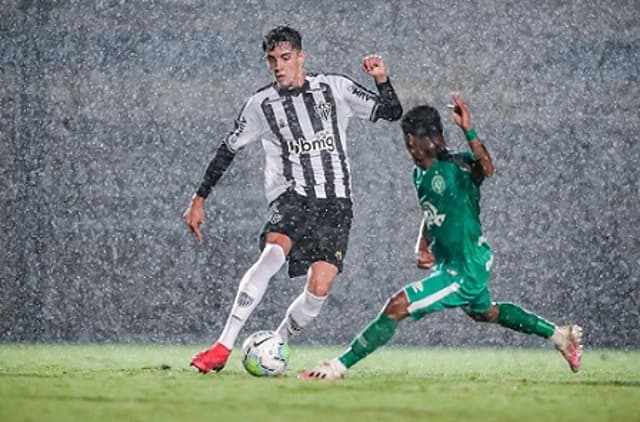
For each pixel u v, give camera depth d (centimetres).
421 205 1936
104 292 3803
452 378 2077
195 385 1828
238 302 2095
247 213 3919
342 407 1508
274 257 2105
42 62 3950
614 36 4053
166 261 3869
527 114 4050
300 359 2758
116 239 3850
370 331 1950
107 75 3966
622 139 4028
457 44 4081
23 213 3819
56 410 1473
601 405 1603
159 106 3991
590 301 3944
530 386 1897
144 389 1753
